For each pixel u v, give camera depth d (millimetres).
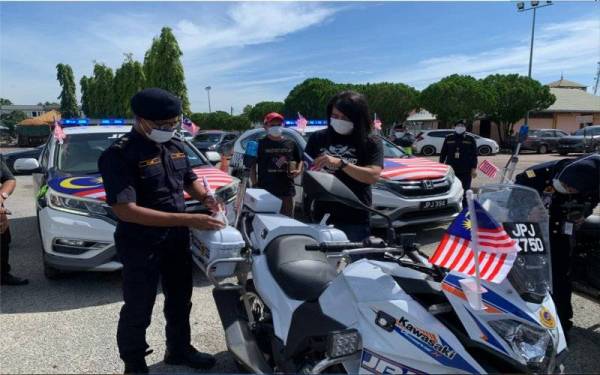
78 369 3195
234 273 2992
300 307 2498
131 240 2768
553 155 26312
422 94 33000
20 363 3258
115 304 4273
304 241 2848
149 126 2674
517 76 32781
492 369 1831
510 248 1688
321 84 37969
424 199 5938
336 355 2061
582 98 40094
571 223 3408
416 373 1930
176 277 3141
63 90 53062
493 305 1826
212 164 6504
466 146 7637
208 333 3791
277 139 5957
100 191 4488
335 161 2881
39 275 5086
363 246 2246
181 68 22156
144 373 2873
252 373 2539
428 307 2006
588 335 3744
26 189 12125
